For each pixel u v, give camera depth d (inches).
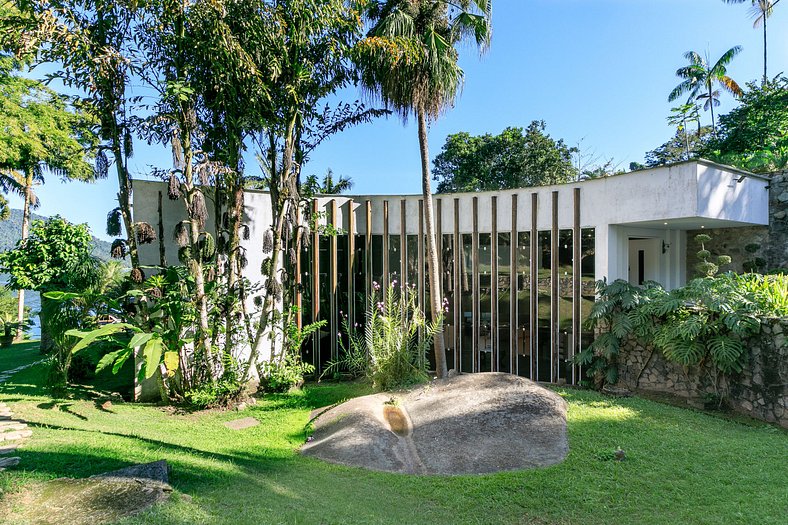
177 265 337.1
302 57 300.4
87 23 252.2
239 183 310.0
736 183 355.6
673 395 305.4
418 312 366.3
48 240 417.7
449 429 222.7
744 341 266.5
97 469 138.1
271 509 122.7
